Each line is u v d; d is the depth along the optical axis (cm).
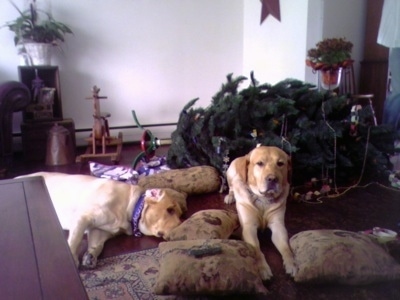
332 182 249
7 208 98
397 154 328
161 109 434
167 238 164
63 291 63
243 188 171
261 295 126
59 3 376
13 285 64
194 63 438
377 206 211
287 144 231
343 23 371
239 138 243
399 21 325
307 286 133
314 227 184
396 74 333
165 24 418
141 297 129
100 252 161
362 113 267
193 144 262
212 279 121
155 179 230
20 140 375
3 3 359
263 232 178
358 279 129
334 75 278
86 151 360
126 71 413
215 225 161
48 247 78
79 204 168
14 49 368
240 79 268
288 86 268
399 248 149
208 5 431
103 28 396
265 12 406
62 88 392
